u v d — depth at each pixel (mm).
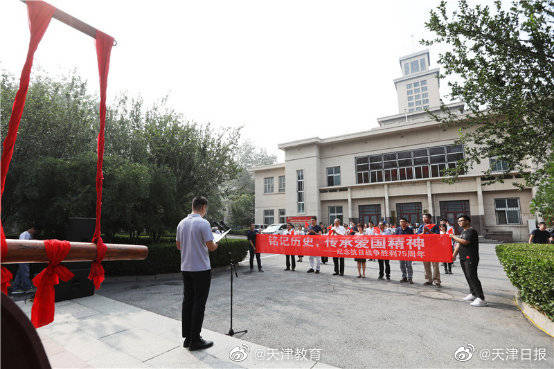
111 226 8828
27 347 823
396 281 7766
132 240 10430
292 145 28047
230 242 10281
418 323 4359
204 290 3363
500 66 5020
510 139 5039
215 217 24812
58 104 8391
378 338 3797
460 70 5246
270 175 31703
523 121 4953
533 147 4961
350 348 3484
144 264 8234
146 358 3092
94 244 1488
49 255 1229
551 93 4594
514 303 5344
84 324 4273
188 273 3387
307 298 5910
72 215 7223
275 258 13828
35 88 7883
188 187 11117
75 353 3215
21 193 6957
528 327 4121
